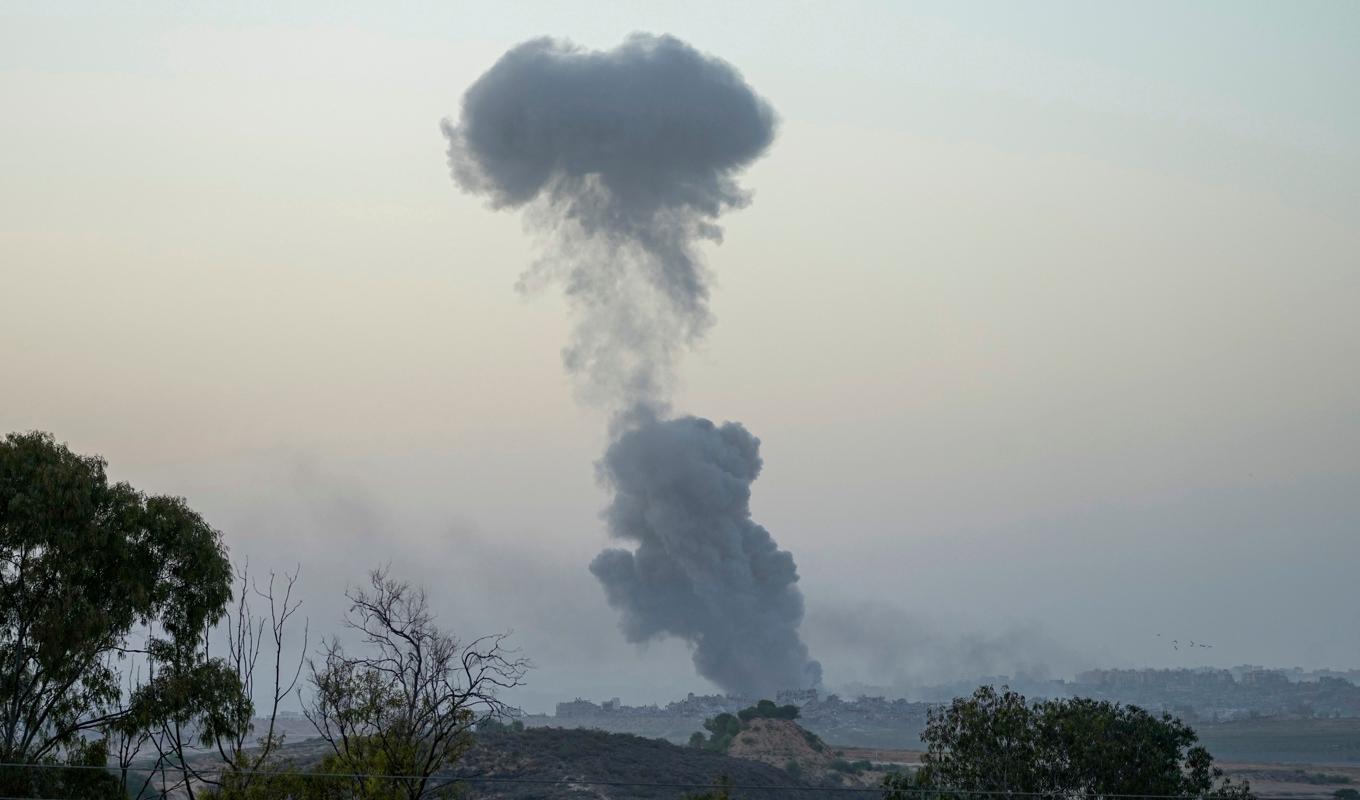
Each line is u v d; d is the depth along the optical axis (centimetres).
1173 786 14775
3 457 11406
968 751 15162
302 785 10175
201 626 12088
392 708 10412
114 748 11538
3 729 11000
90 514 11569
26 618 11212
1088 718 15588
